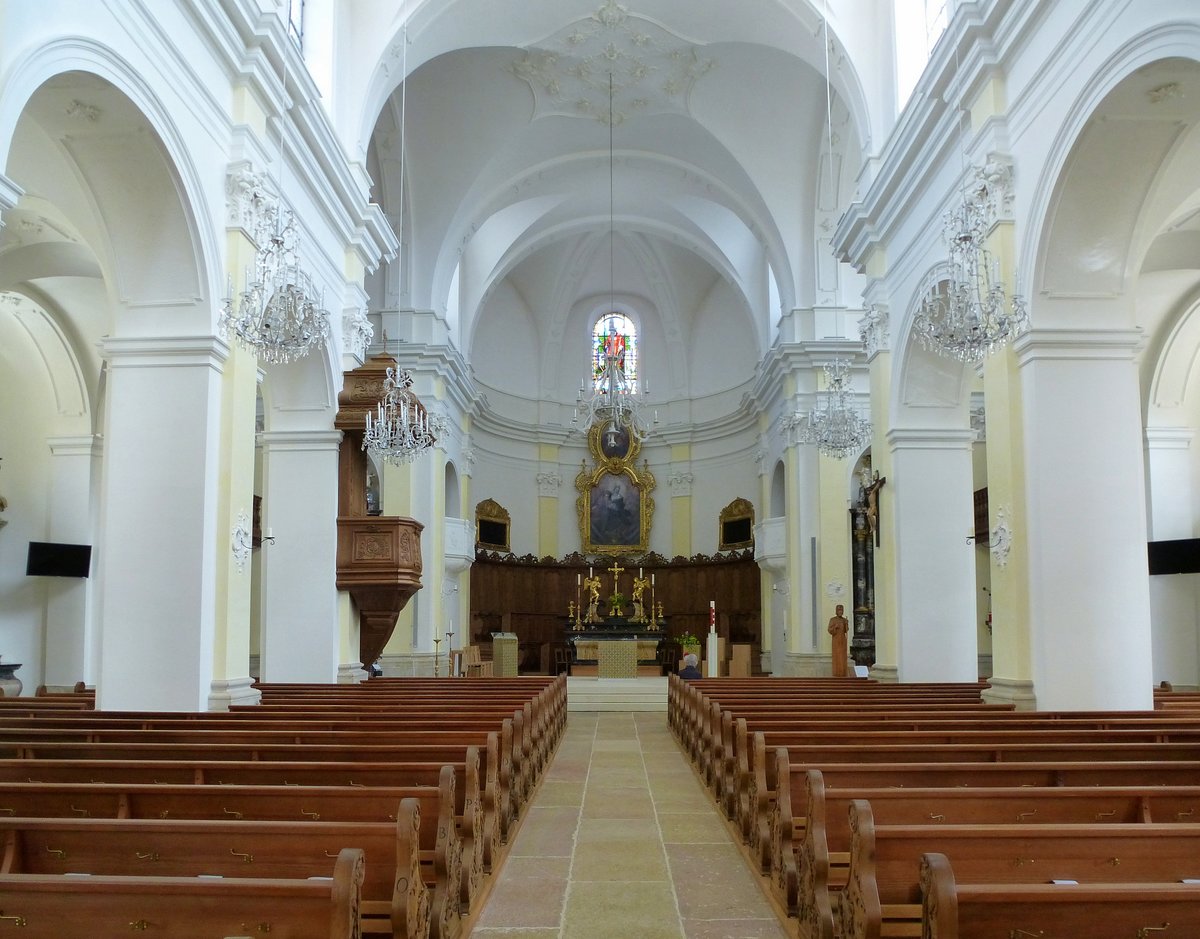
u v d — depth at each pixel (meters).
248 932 2.86
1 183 6.00
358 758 5.59
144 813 4.31
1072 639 8.98
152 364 8.95
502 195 21.52
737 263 24.64
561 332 30.12
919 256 12.38
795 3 14.23
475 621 26.64
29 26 6.27
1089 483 9.11
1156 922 2.89
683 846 6.48
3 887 2.86
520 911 5.10
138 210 8.63
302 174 11.47
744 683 12.56
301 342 8.85
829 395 16.28
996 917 2.87
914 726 6.96
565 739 12.55
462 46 16.12
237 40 9.35
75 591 14.81
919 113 11.37
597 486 29.92
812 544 20.34
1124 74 7.53
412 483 20.34
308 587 12.83
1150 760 5.73
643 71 18.17
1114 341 9.17
